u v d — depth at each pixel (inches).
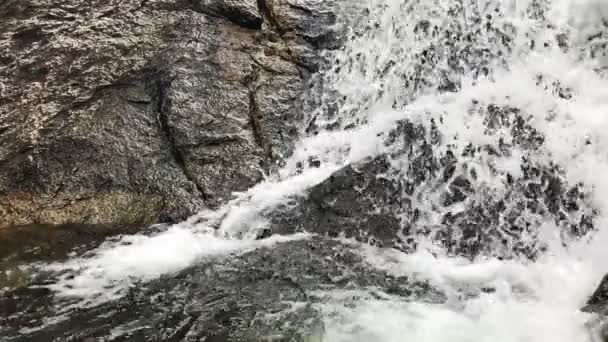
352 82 237.5
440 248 183.6
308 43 251.0
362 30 248.4
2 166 212.2
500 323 150.9
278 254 183.2
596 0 207.6
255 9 260.4
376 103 227.6
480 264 175.8
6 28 255.0
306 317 154.3
